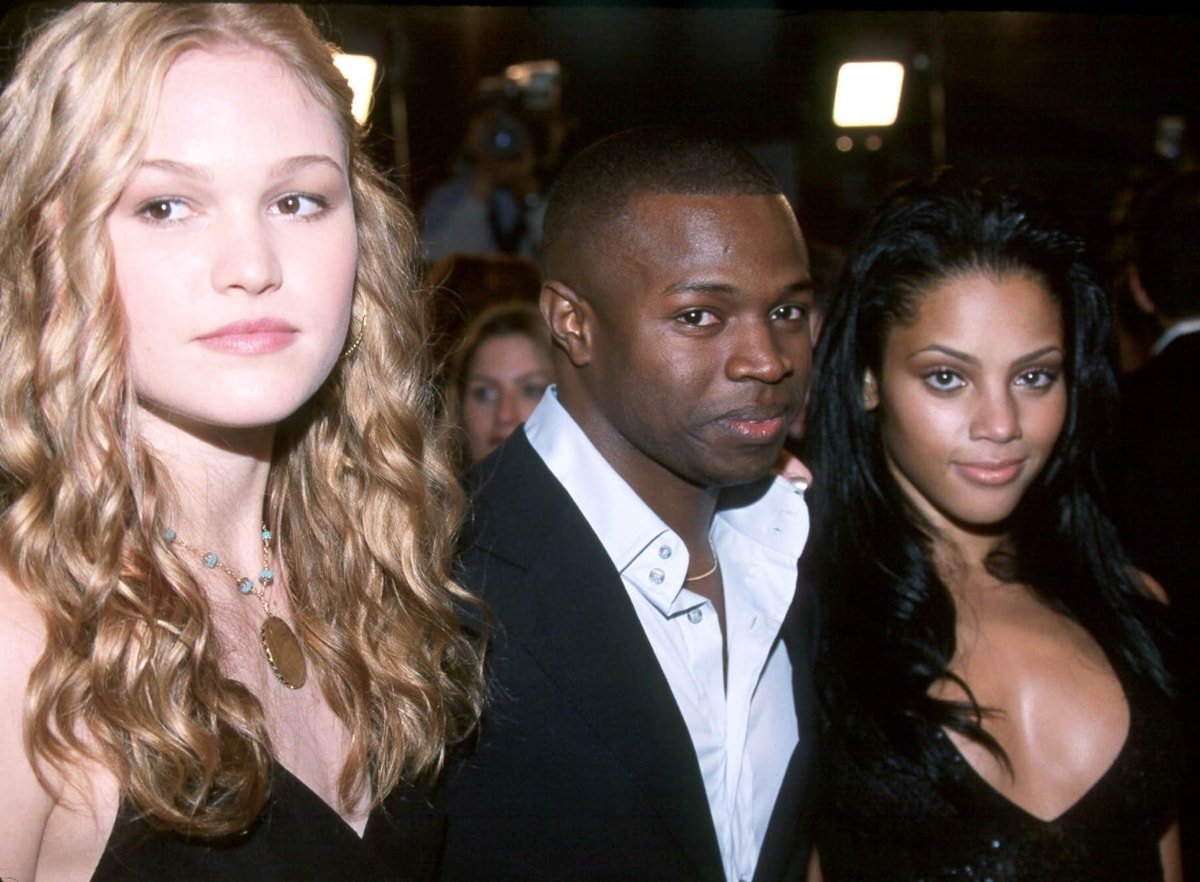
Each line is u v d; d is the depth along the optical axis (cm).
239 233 125
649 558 167
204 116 123
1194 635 223
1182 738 190
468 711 159
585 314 166
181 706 128
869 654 187
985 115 812
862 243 190
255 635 144
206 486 139
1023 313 178
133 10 121
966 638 189
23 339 126
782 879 176
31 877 121
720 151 162
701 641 172
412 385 158
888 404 187
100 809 124
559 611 163
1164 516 258
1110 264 317
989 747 181
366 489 155
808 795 182
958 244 180
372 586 154
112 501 125
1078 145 809
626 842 159
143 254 123
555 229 169
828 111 536
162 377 126
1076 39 793
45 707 120
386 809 148
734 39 528
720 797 170
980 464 180
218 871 129
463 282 312
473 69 721
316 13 142
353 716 147
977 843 180
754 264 158
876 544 192
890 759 183
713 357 158
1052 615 192
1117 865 181
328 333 131
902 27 557
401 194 157
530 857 158
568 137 552
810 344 169
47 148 122
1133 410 266
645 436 162
